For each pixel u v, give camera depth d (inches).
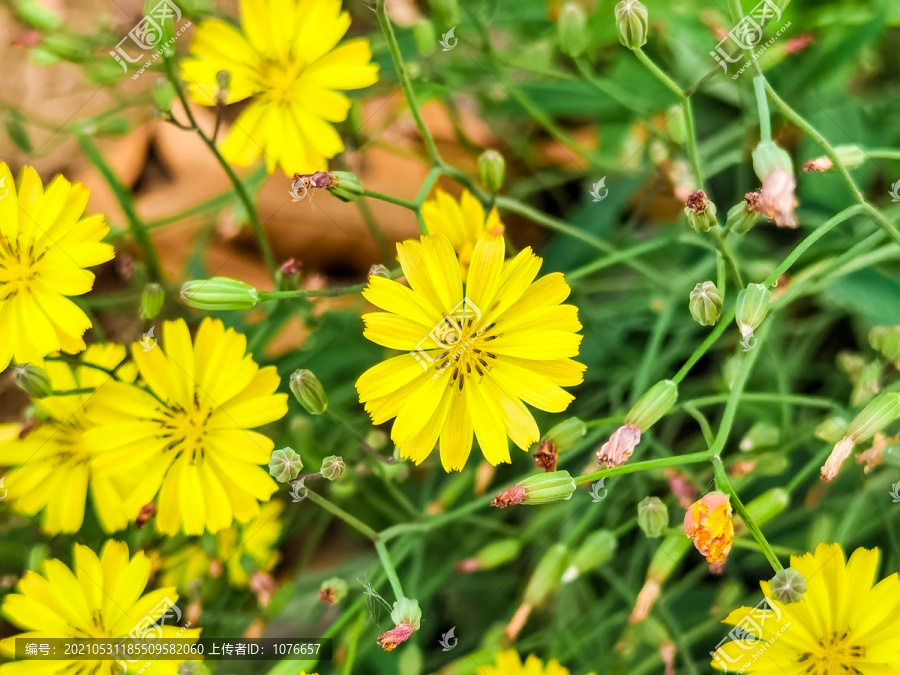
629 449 8.0
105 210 9.7
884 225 7.9
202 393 8.3
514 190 9.9
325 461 8.4
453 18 8.9
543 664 8.9
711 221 8.0
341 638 9.0
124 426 8.3
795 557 8.1
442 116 10.1
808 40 9.2
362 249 9.8
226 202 9.2
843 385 9.4
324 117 8.5
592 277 10.0
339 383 9.7
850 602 8.1
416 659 8.8
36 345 8.2
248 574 8.9
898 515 8.9
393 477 8.8
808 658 8.1
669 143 9.3
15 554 9.2
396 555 8.9
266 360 9.4
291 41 8.4
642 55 8.1
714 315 8.0
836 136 9.5
